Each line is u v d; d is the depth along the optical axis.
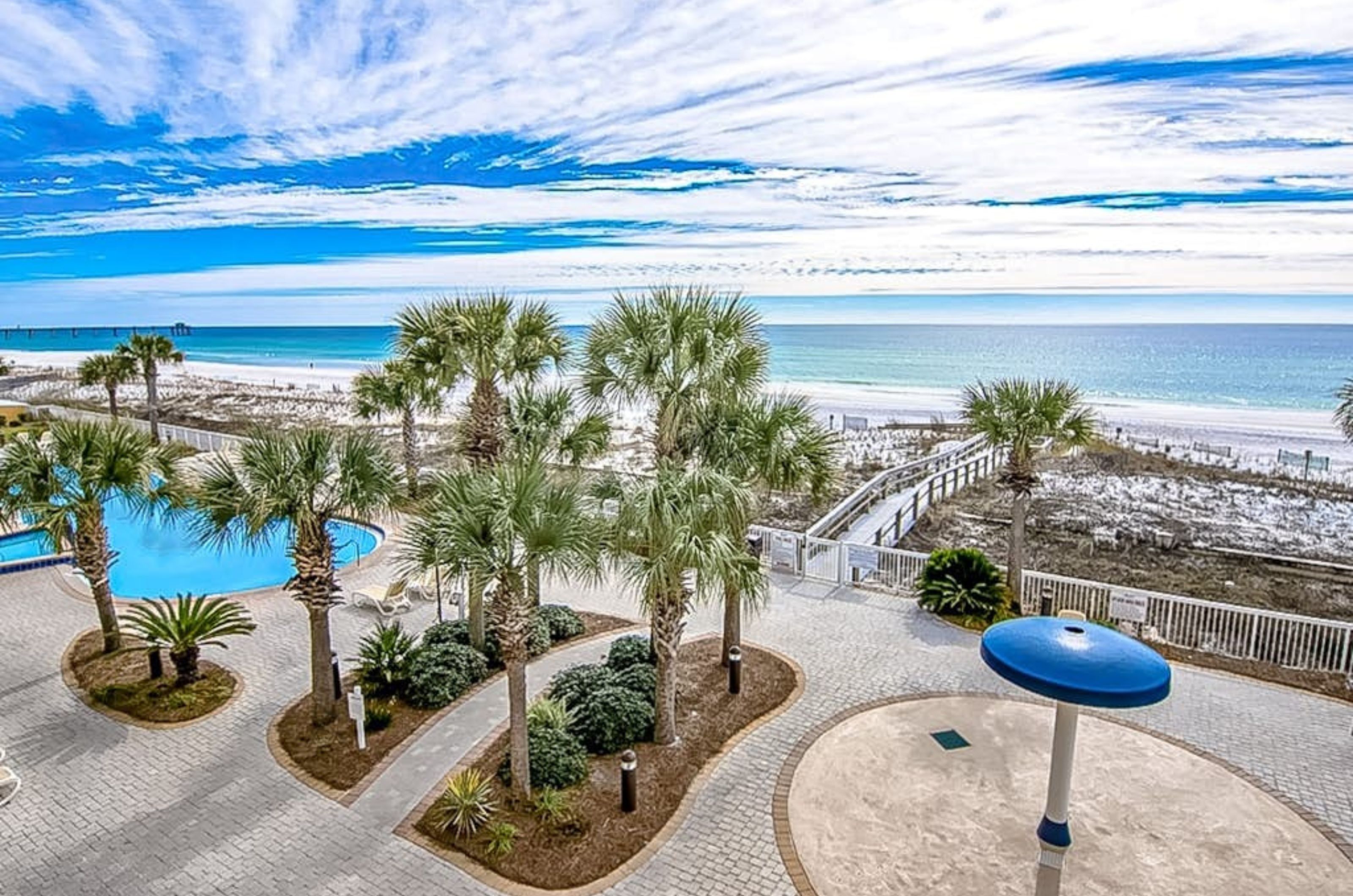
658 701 9.60
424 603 15.28
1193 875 7.41
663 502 8.35
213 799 8.76
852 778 9.11
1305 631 11.99
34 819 8.41
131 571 20.16
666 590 9.00
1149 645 12.80
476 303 13.78
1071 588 14.25
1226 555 18.81
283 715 10.66
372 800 8.70
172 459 12.44
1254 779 9.02
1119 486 26.38
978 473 27.83
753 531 16.36
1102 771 9.18
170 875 7.52
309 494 9.35
